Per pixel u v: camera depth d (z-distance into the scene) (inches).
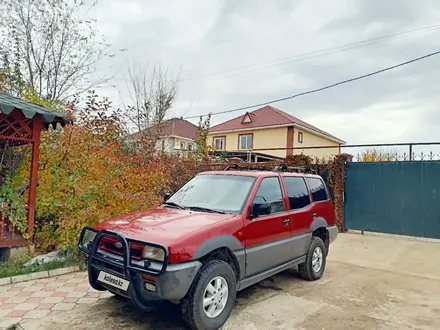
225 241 138.9
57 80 485.7
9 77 368.5
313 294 185.0
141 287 123.3
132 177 272.5
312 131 961.5
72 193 242.7
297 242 190.7
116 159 277.1
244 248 150.3
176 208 170.2
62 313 148.0
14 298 163.8
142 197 270.2
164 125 532.1
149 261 121.2
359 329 141.9
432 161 355.6
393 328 144.3
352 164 405.4
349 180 407.2
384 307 168.9
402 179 372.8
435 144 362.6
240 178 179.3
